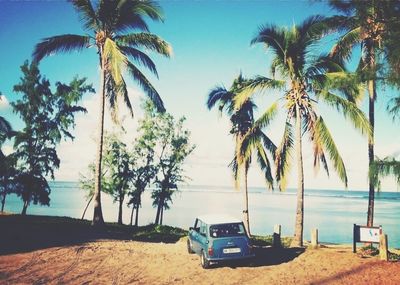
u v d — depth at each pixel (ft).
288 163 52.49
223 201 372.99
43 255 40.70
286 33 49.83
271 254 44.42
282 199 492.13
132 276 33.65
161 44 63.62
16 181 89.61
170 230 74.02
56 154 94.22
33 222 69.05
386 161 26.23
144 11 61.05
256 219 183.42
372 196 52.90
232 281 31.83
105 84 65.57
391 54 27.02
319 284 29.96
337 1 34.71
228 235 36.76
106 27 63.72
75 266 36.73
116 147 96.37
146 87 66.49
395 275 30.99
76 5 60.70
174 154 96.68
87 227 65.41
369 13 29.55
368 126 45.27
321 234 129.18
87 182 105.91
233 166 73.41
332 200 500.33
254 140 52.60
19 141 89.81
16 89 91.56
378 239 40.42
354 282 29.84
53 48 62.39
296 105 51.24
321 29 48.11
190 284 31.17
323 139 48.16
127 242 51.70
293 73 50.88
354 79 30.45
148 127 95.35
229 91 75.51
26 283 30.55
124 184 95.50
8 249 43.06
